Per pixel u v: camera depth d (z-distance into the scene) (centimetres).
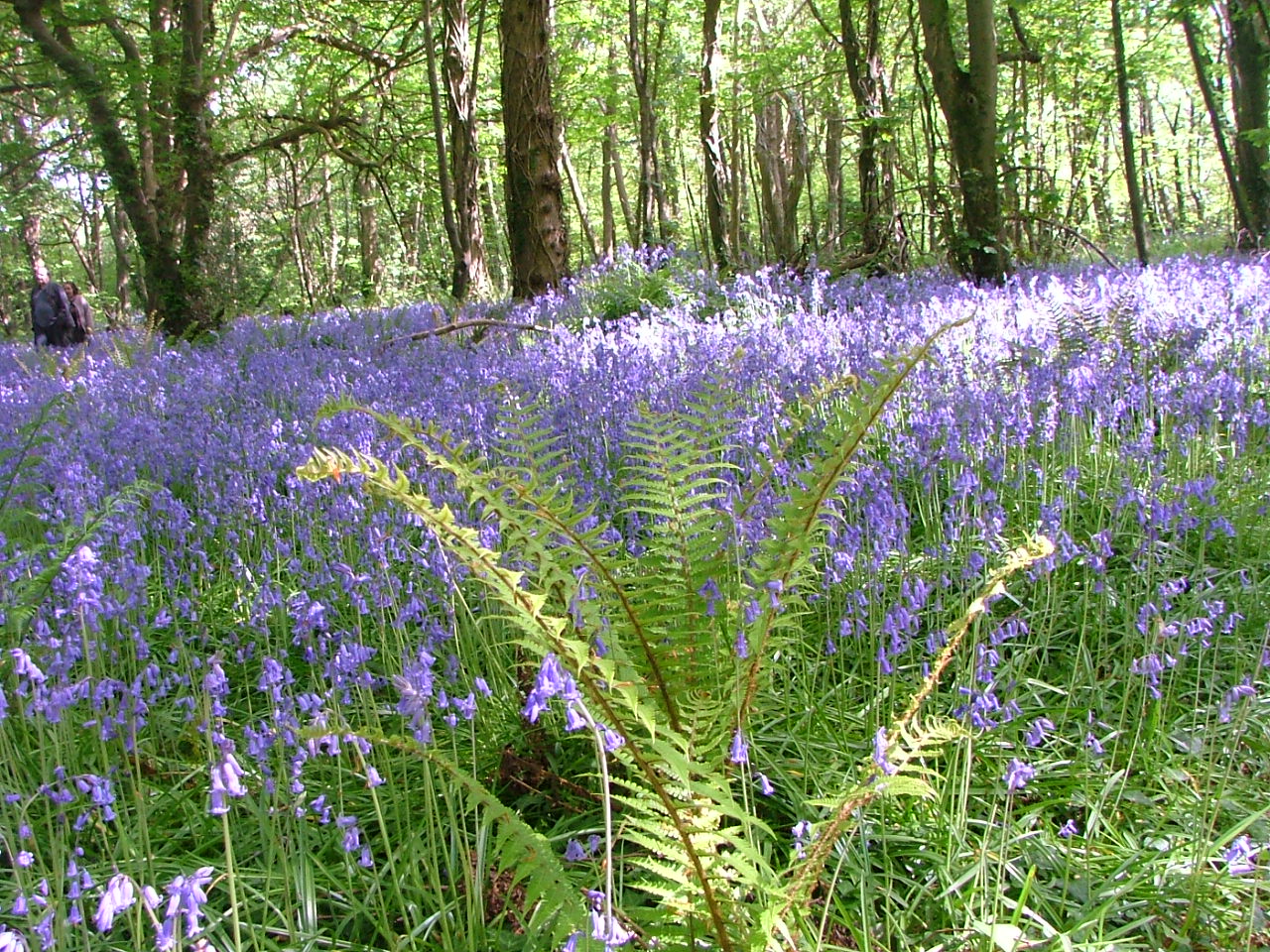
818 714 359
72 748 331
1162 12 1762
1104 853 292
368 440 606
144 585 395
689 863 227
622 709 268
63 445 637
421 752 222
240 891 279
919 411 570
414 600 359
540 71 1394
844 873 282
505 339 1080
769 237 2369
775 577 279
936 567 457
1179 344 707
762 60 2148
